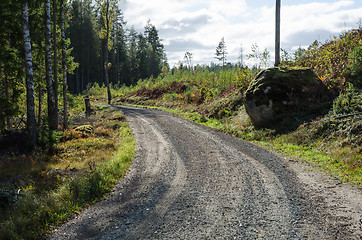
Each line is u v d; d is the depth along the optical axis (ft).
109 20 121.08
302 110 41.96
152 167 28.76
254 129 46.19
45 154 39.04
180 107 92.43
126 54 264.93
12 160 35.01
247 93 48.26
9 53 43.11
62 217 17.06
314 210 16.53
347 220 14.94
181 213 17.02
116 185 23.29
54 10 51.98
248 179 23.20
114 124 61.36
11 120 62.28
